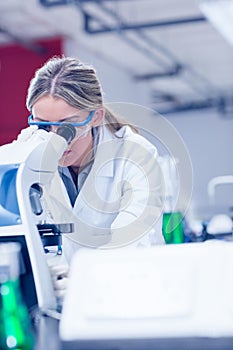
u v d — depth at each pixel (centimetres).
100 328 73
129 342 72
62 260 133
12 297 91
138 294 75
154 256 78
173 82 956
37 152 124
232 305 72
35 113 142
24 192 119
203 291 74
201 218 287
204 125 1095
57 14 603
